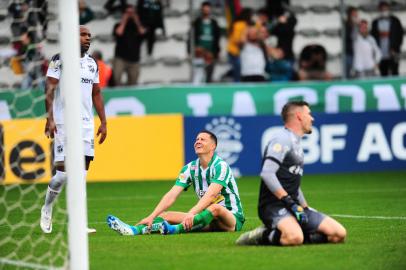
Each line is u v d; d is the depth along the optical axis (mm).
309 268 24000
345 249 27234
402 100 67875
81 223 23047
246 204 46344
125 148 61750
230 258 25859
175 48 72688
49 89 32781
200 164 32812
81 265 23016
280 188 26938
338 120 65500
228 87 65188
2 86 55500
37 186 54906
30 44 52562
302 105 27328
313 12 76188
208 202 32031
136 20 67062
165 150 62250
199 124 62719
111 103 62688
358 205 44969
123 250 28094
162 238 30922
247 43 68750
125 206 46344
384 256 25969
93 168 61344
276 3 71750
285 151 26969
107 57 70812
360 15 76312
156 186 57875
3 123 55281
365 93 67312
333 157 65375
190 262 25375
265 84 65688
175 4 73625
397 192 52062
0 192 53406
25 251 28859
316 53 71562
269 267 24203
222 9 73688
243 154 63562
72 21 23297
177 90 64188
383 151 66500
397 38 72125
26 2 47500
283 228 27438
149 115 62000
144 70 71938
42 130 55562
